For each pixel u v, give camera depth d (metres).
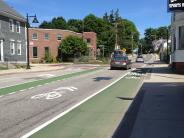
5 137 9.33
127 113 12.65
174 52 35.84
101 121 11.22
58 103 15.19
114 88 21.59
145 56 140.62
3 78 29.39
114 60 43.62
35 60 74.56
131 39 145.62
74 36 78.38
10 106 14.29
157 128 10.10
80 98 16.84
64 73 36.19
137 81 26.75
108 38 112.06
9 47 48.81
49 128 10.23
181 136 9.17
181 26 34.16
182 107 13.91
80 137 9.10
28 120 11.51
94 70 42.25
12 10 51.81
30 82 25.47
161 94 18.11
